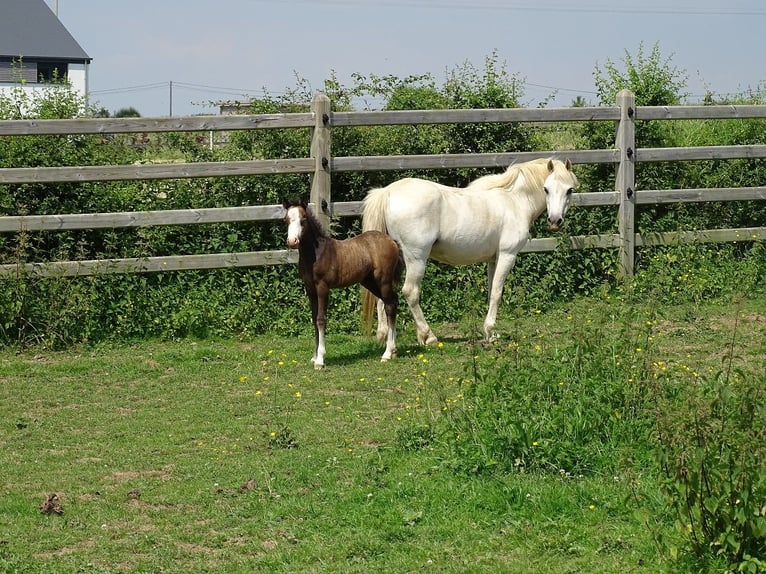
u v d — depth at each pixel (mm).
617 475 5918
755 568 4414
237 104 12383
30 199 11000
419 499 5762
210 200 11469
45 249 10938
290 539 5324
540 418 6336
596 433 6309
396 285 9734
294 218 8867
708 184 13320
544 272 11961
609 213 12438
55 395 8539
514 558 5023
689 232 12508
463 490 5809
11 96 12898
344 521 5523
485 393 6660
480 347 8430
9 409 8125
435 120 11484
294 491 6023
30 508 5824
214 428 7496
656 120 13188
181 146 11992
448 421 6559
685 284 11766
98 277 10438
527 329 10211
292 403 8148
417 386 8484
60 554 5211
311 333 10641
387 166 11312
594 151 12055
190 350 9938
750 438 4633
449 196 9984
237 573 4934
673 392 6641
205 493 6039
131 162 11688
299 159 11023
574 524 5348
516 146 12812
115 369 9359
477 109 11680
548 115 11867
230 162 10844
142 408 8125
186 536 5398
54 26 48062
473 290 11188
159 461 6750
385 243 9445
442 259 10242
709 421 4965
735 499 4578
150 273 10805
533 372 6840
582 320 8492
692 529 4695
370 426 7418
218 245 11109
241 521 5605
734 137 14062
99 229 11023
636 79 13688
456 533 5324
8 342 10062
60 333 10125
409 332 10648
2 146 11078
